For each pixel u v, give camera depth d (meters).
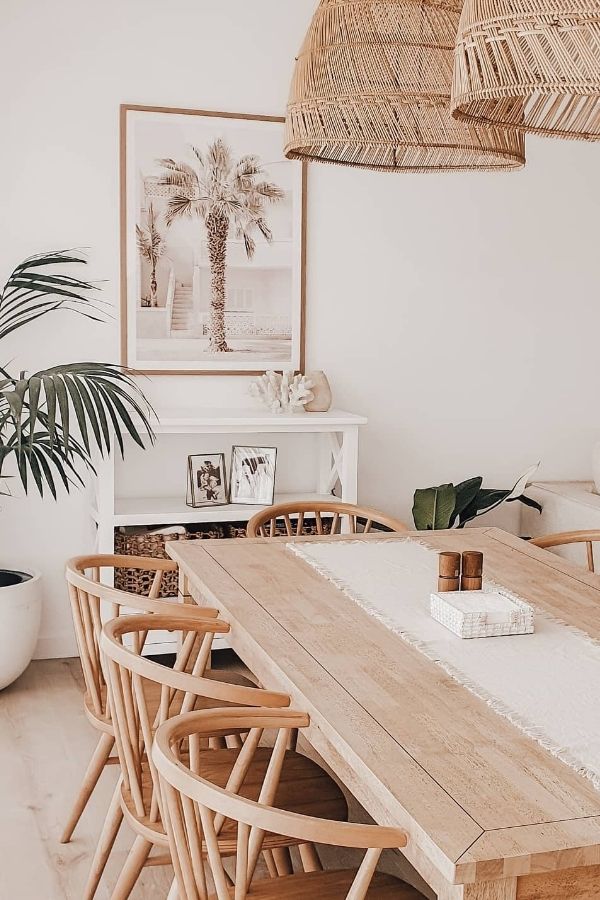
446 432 4.84
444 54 2.26
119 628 2.15
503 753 1.64
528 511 4.91
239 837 1.55
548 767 1.59
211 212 4.36
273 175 4.42
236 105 4.36
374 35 2.24
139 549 4.16
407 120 2.31
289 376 4.36
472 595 2.36
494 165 2.55
